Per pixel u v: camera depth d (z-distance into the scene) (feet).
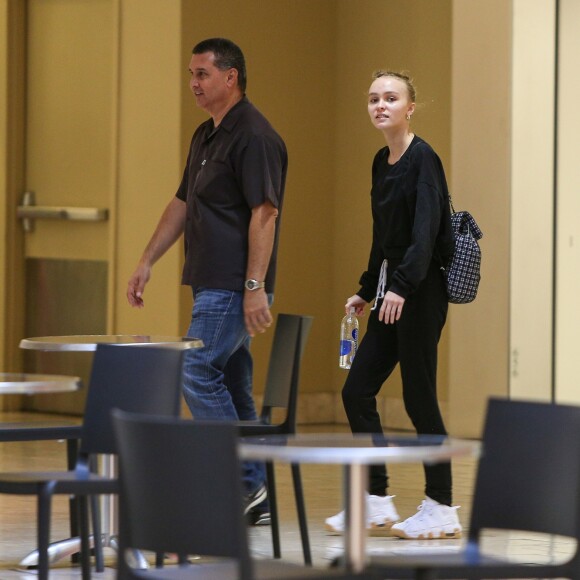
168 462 31.73
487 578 35.58
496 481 37.40
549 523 36.27
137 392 48.01
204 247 62.54
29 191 114.62
